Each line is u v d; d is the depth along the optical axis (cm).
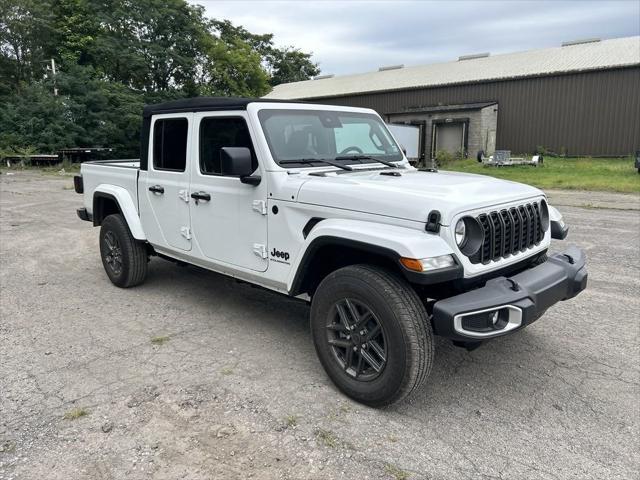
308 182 357
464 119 2752
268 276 388
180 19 3198
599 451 283
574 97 2580
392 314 298
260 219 386
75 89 2922
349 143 441
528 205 361
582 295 541
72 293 552
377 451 281
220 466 267
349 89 3478
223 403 328
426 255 285
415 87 3072
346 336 332
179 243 476
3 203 1277
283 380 359
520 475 263
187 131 446
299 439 290
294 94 3759
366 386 320
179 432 296
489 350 411
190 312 493
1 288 569
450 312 287
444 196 308
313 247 338
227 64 3459
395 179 369
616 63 2464
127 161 667
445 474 263
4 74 3597
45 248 770
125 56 3003
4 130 2750
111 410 319
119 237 547
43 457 274
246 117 389
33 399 332
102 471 263
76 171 2438
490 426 306
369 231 308
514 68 2892
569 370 377
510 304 298
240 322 468
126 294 548
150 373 367
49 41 3628
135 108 2938
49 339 427
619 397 339
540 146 2708
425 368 300
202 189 434
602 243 788
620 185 1540
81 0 3372
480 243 309
